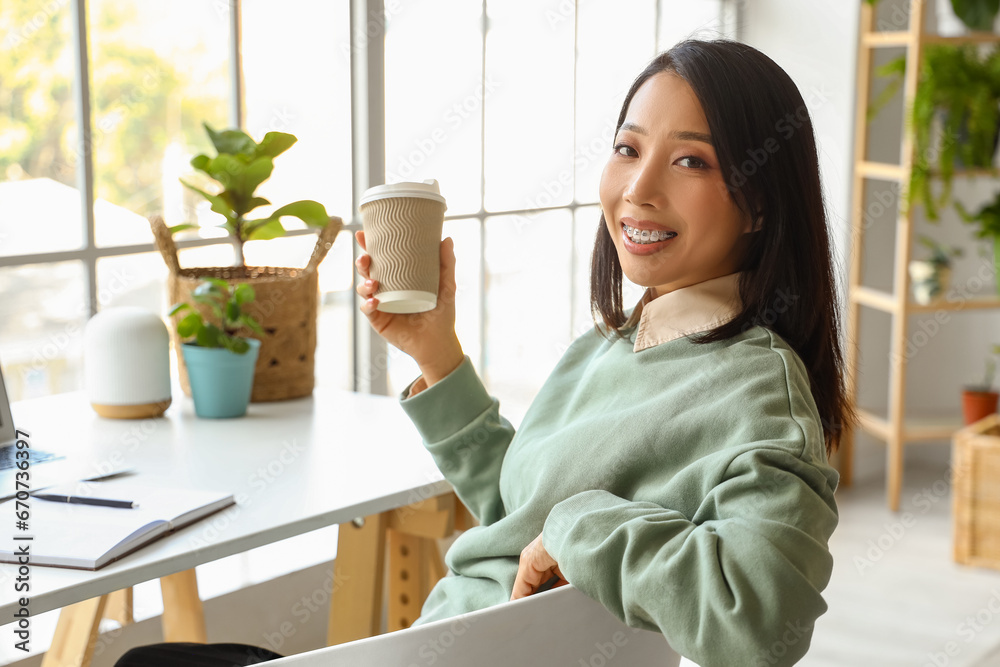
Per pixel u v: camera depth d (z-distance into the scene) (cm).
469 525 152
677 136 96
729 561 76
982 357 358
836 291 105
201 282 165
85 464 135
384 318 119
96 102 191
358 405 173
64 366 190
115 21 193
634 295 286
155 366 159
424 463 140
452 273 118
